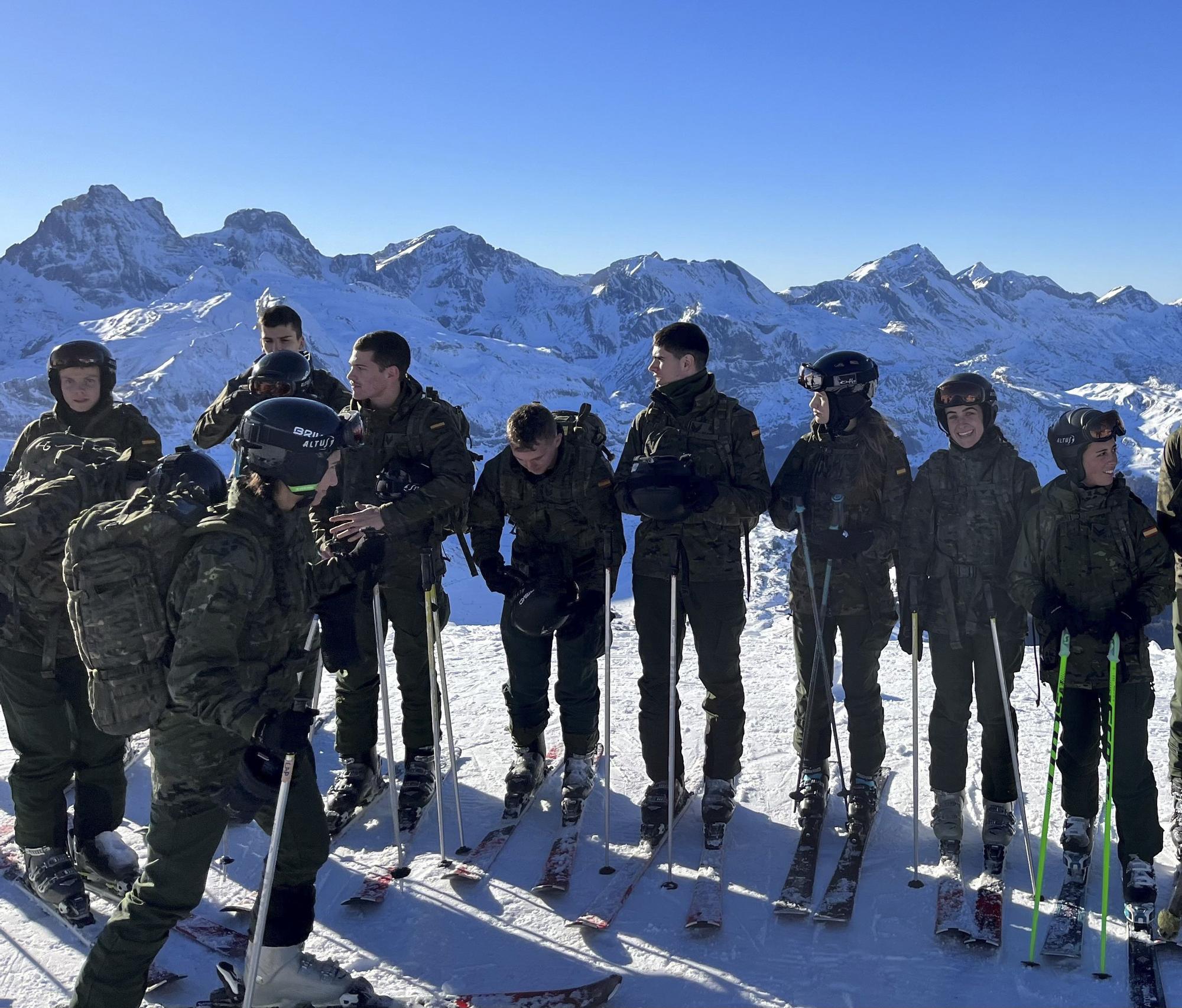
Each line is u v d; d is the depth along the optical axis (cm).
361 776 464
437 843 436
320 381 481
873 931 362
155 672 271
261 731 263
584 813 468
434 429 421
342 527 381
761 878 402
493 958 350
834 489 419
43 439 388
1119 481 371
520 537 454
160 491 291
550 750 538
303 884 306
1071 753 385
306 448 274
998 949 344
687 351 419
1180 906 338
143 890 278
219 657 266
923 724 567
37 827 375
